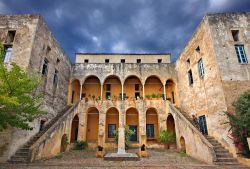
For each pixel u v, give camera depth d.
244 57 14.02
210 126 14.27
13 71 9.29
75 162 11.36
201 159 12.19
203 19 15.77
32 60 14.16
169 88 24.86
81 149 18.58
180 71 21.72
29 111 10.02
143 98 21.94
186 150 15.07
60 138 15.40
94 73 23.44
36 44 14.83
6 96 8.46
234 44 14.21
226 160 10.91
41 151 12.19
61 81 20.14
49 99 17.02
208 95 14.83
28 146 12.61
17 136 12.07
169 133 19.27
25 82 9.50
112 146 20.11
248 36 14.45
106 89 25.44
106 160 12.15
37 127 14.55
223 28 14.68
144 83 22.98
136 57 27.95
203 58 15.87
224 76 13.21
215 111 13.64
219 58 13.73
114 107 21.41
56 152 14.45
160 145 20.11
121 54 28.08
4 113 9.20
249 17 15.05
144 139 14.52
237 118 11.17
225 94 12.75
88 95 25.16
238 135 10.96
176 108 19.66
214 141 13.23
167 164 10.75
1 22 15.23
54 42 18.44
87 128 23.23
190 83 18.95
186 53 19.84
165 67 23.70
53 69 18.06
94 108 22.78
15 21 15.20
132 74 23.36
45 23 16.55
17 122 9.65
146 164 10.77
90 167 9.81
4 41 14.59
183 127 16.05
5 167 9.72
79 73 23.39
